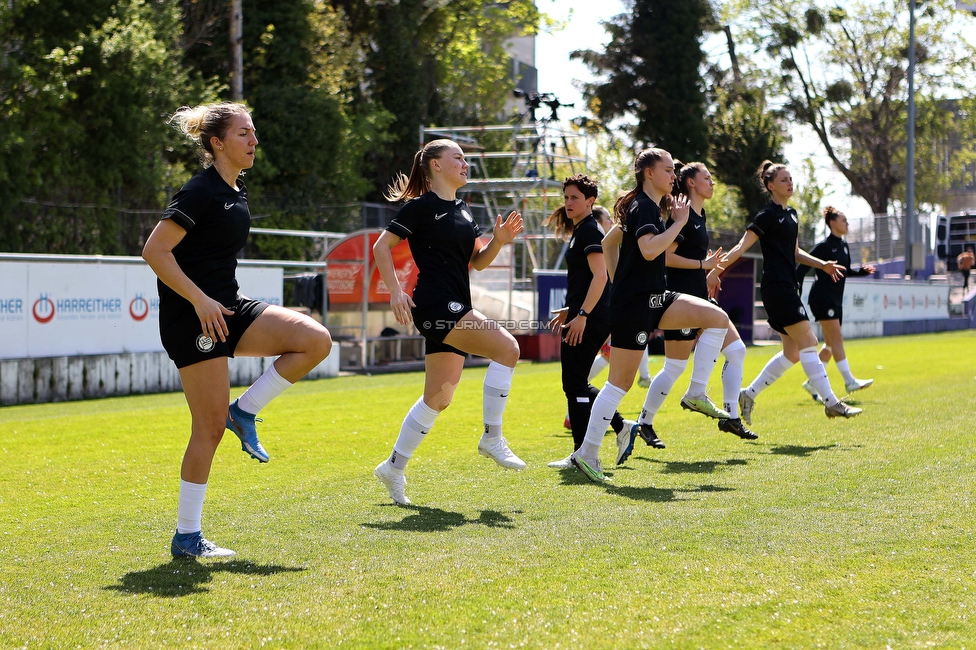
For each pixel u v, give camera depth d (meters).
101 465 7.19
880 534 4.45
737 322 26.44
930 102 50.53
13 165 18.61
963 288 38.78
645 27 40.38
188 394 4.42
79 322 14.02
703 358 7.16
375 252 5.45
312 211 27.83
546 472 6.63
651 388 7.50
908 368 15.41
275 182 28.36
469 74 42.06
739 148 43.56
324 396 12.93
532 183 27.31
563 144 29.30
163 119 21.67
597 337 6.93
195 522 4.36
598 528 4.72
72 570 4.13
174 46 24.62
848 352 20.48
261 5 28.45
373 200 34.53
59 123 19.84
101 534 4.88
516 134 28.98
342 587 3.78
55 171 19.70
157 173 21.61
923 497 5.29
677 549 4.26
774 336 29.34
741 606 3.43
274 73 28.91
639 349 6.16
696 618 3.32
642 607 3.45
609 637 3.15
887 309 30.33
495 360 5.73
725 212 44.66
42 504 5.71
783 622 3.26
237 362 15.89
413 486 6.11
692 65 40.41
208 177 4.48
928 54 48.94
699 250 7.32
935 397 10.61
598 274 6.75
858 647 3.02
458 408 10.81
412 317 5.49
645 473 6.48
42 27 20.19
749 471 6.39
